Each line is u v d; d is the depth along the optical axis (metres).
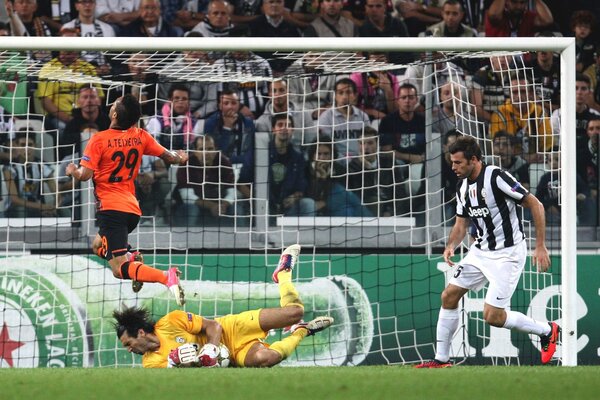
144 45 28.66
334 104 39.28
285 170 38.84
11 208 37.44
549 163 38.69
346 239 36.88
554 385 18.39
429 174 37.97
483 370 21.89
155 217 37.19
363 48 28.98
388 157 39.03
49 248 35.78
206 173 38.00
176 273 25.62
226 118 38.91
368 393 17.17
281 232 35.12
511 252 25.84
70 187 37.78
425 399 16.50
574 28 42.91
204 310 32.84
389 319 33.25
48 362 32.47
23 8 41.09
